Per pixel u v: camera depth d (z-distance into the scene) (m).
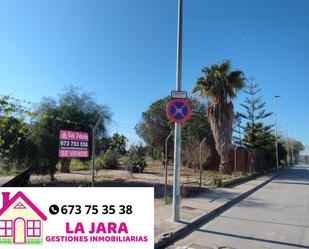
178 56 11.44
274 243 8.89
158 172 33.50
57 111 20.02
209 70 31.45
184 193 16.50
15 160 13.26
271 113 56.25
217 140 31.12
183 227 10.00
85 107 21.38
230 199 16.23
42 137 16.28
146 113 53.62
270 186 25.48
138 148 35.12
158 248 8.33
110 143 25.64
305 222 11.59
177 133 11.01
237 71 31.00
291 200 17.22
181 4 11.60
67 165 22.02
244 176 29.70
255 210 13.95
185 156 33.56
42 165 16.69
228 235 9.65
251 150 39.75
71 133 9.78
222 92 31.03
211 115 31.45
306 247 8.59
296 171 55.31
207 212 12.52
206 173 32.31
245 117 56.91
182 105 11.03
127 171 32.00
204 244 8.70
